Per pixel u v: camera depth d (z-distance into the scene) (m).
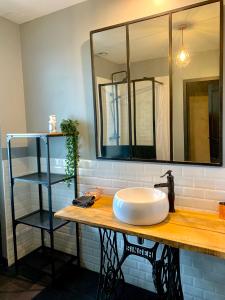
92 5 1.99
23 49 2.43
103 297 1.78
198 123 1.65
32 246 2.60
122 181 2.00
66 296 1.95
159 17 1.71
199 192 1.69
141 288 2.02
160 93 1.76
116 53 1.91
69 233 2.39
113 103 1.97
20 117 2.46
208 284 1.74
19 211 2.48
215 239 1.26
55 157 2.37
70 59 2.16
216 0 1.52
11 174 2.18
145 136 1.86
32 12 2.19
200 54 1.60
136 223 1.42
